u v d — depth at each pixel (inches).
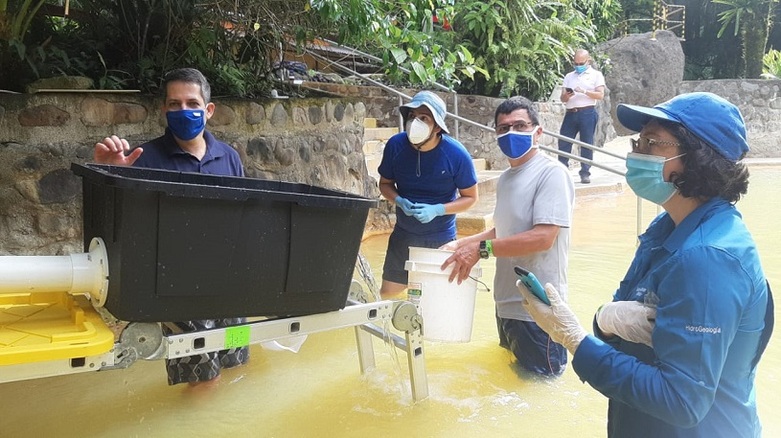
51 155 147.9
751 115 577.3
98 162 107.5
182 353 83.9
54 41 177.0
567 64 474.3
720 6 796.6
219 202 79.4
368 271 130.1
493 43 386.6
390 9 208.4
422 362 118.1
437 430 111.0
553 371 131.0
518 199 130.7
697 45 837.8
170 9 176.9
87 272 79.0
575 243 247.8
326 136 226.1
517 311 131.3
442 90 365.1
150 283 78.2
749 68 693.9
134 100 161.6
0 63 152.8
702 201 65.4
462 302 128.9
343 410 117.3
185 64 185.5
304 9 189.9
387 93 349.7
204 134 128.2
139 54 176.6
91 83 154.0
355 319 101.4
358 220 92.5
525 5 386.0
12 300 87.4
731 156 63.4
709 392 59.0
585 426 113.2
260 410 117.2
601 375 65.1
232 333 87.4
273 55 226.2
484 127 256.5
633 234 262.2
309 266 89.4
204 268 80.8
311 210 87.2
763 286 62.0
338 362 139.0
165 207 76.1
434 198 162.1
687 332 59.5
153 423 111.6
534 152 132.0
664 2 744.3
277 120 200.7
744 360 63.4
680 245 64.2
